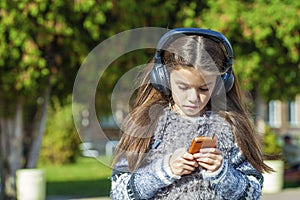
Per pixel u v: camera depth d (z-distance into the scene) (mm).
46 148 50281
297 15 23766
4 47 20078
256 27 23516
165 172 4980
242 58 23984
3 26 19953
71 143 50375
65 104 25375
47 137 50375
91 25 20469
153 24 22828
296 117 72750
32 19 20188
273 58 24906
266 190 27953
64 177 38875
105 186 32719
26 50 20141
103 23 20953
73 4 20234
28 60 20234
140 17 22125
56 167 47875
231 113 5438
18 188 24078
